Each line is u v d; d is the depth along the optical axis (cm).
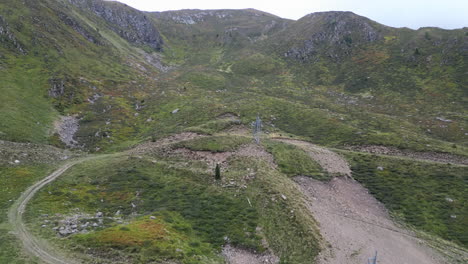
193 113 9288
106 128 8225
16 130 6525
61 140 7106
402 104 10862
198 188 4688
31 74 9706
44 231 3259
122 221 3662
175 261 2861
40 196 4231
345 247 3706
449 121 8581
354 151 6625
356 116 9356
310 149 6438
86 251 2869
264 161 5603
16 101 7862
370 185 5216
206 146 6175
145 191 4603
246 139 6650
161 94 11806
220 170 5328
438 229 4159
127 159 5888
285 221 3881
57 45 12544
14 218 3553
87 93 10438
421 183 5122
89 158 6253
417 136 7306
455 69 12088
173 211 4009
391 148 6588
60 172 5288
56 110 8656
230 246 3441
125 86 12331
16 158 5384
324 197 4847
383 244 3884
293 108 9925
